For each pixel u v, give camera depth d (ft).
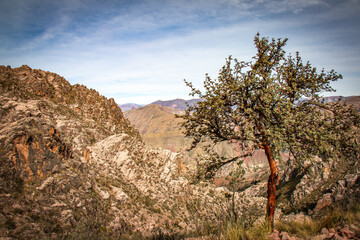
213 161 42.22
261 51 37.17
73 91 231.50
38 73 208.95
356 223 24.66
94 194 97.40
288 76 37.32
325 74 35.86
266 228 29.81
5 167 65.51
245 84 32.40
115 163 146.72
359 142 30.99
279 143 28.37
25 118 86.53
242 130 32.71
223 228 29.86
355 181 186.39
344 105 33.50
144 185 141.90
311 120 31.37
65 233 57.62
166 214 121.19
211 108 33.53
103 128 206.59
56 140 98.89
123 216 97.81
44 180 77.05
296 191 267.80
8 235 46.55
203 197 141.38
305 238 24.39
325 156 32.89
